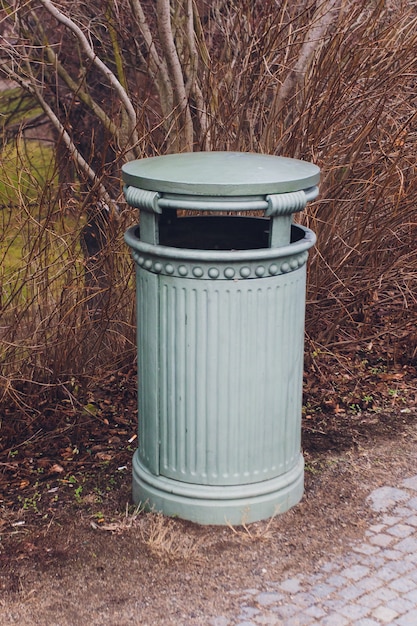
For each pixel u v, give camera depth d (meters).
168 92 5.42
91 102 5.85
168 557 3.36
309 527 3.57
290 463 3.68
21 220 4.32
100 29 6.38
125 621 2.98
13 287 4.32
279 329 3.43
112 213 4.64
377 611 3.02
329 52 4.95
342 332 5.55
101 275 4.79
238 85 5.10
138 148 5.25
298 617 2.99
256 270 3.28
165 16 4.98
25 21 5.95
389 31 4.96
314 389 5.01
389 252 5.39
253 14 5.33
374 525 3.60
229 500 3.54
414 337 5.39
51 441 4.42
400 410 4.75
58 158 4.61
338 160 5.08
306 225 5.01
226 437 3.47
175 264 3.30
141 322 3.54
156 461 3.61
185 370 3.42
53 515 3.70
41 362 4.59
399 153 4.95
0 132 6.26
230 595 3.12
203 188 3.11
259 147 5.05
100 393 4.96
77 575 3.26
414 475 4.02
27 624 2.97
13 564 3.33
